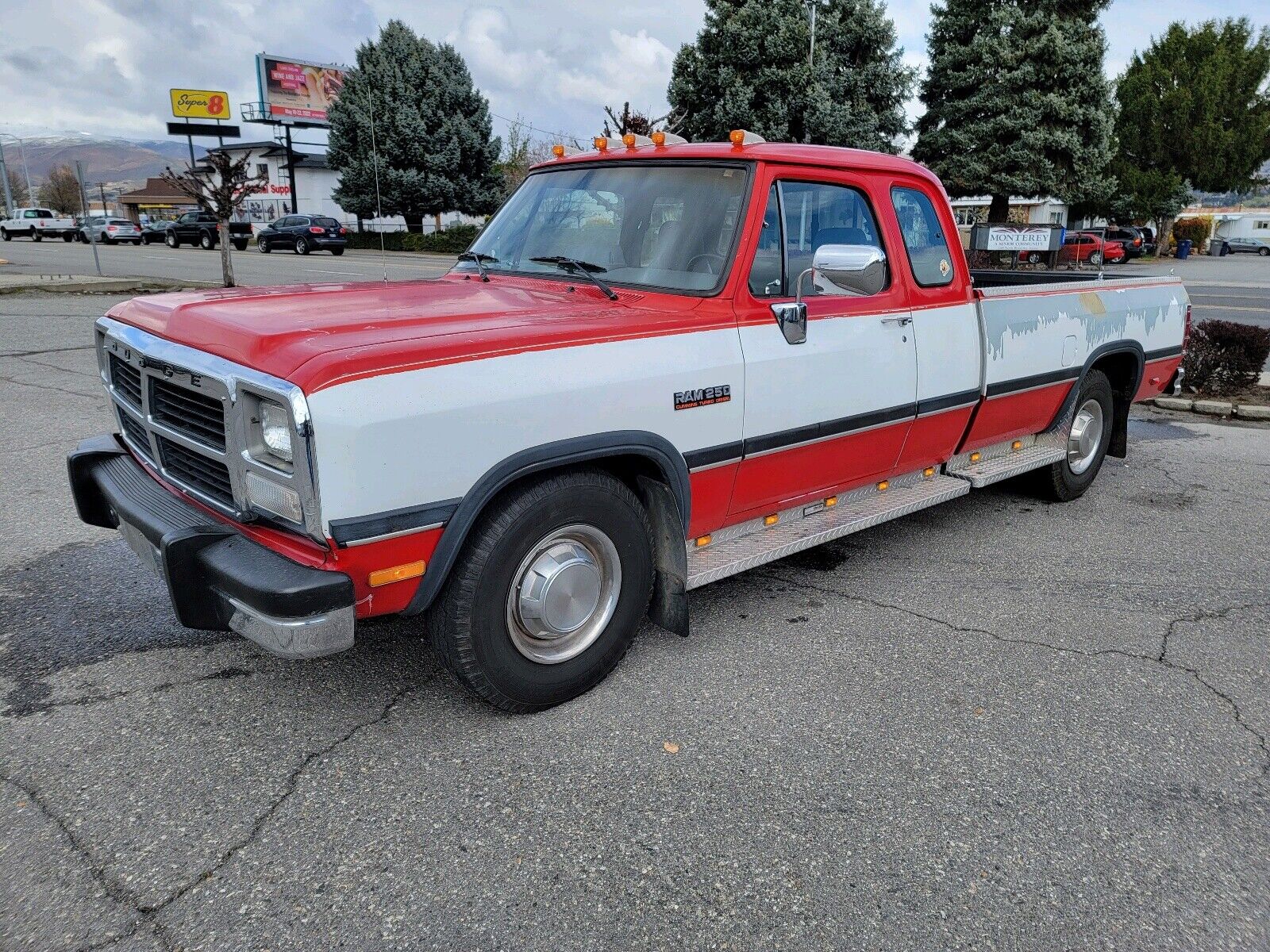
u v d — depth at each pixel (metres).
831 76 29.33
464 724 3.27
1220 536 5.51
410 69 36.16
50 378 9.27
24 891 2.42
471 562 2.96
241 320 2.98
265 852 2.60
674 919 2.40
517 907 2.42
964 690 3.62
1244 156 43.94
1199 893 2.54
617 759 3.09
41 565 4.59
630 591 3.46
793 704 3.48
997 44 28.84
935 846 2.71
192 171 18.61
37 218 45.59
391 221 39.06
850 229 4.09
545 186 4.34
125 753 3.05
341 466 2.56
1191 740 3.31
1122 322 5.88
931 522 5.71
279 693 3.45
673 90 30.36
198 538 2.87
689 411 3.40
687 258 3.65
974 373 4.76
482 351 2.85
